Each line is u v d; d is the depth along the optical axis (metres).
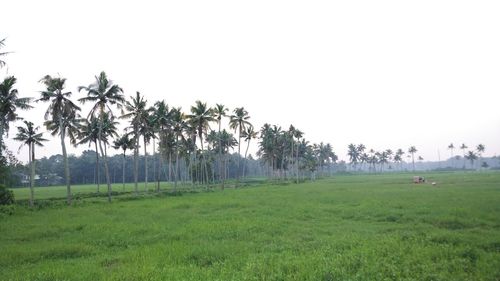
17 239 19.98
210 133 97.75
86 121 50.84
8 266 13.66
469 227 19.58
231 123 71.00
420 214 24.06
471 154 192.50
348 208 28.81
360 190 50.16
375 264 11.29
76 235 20.56
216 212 29.45
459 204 28.02
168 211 31.09
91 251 16.25
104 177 147.88
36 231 22.14
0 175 47.34
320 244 15.73
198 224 22.52
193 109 62.53
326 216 25.30
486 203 28.12
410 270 10.86
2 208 34.16
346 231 19.23
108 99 46.41
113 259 14.16
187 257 13.98
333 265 11.40
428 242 14.88
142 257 14.05
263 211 28.64
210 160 103.75
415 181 70.44
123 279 10.97
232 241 17.17
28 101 42.91
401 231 18.50
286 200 37.91
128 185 114.50
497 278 10.06
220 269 11.87
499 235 16.42
